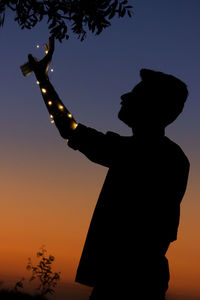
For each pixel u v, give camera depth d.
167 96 2.52
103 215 2.43
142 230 2.41
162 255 2.45
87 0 3.96
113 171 2.51
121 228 2.40
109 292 2.36
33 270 6.73
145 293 2.37
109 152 2.52
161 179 2.48
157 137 2.56
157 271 2.41
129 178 2.47
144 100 2.53
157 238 2.43
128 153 2.51
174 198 2.50
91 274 2.38
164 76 2.55
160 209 2.46
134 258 2.38
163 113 2.54
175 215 2.50
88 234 2.43
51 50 2.72
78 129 2.54
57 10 3.98
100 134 2.55
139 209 2.43
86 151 2.53
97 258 2.39
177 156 2.56
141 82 2.57
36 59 2.76
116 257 2.38
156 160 2.50
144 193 2.45
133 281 2.37
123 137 2.59
